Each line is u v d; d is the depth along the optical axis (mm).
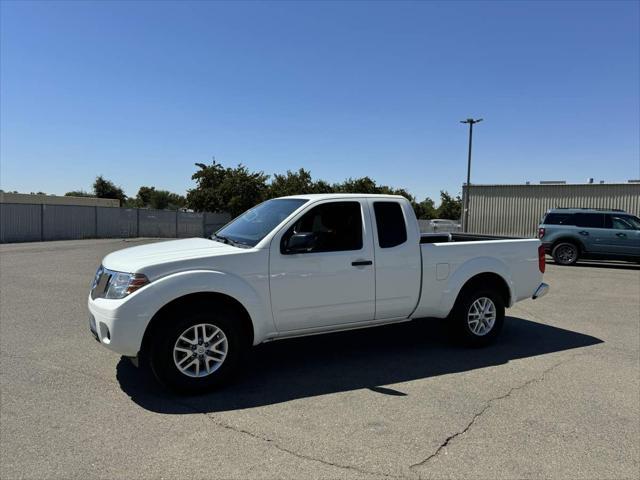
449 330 5938
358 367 5168
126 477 3000
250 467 3135
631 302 9156
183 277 4199
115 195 69438
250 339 4629
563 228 16031
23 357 5297
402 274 5344
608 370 5148
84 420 3781
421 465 3193
